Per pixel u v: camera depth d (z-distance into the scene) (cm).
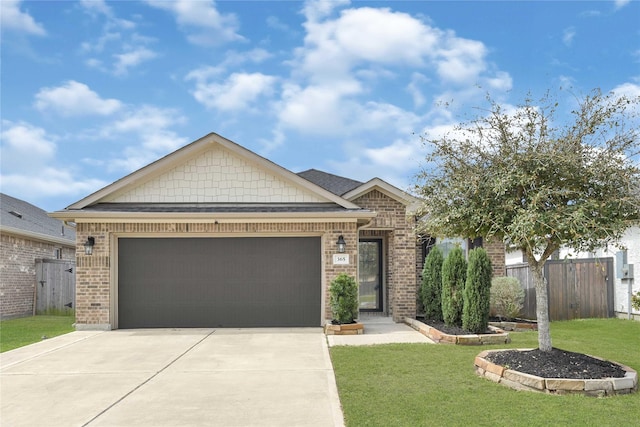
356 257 1341
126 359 963
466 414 602
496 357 813
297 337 1190
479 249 1150
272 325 1348
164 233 1344
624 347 1022
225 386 763
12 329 1466
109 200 1381
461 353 962
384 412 614
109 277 1325
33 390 755
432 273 1396
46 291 1961
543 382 692
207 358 964
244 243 1360
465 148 808
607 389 679
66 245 2242
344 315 1257
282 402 680
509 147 777
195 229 1341
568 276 1509
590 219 699
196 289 1352
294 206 1396
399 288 1473
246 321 1348
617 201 710
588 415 592
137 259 1354
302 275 1359
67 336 1223
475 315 1119
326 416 621
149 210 1352
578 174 744
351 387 725
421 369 832
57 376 838
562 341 1091
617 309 1524
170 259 1354
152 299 1348
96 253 1327
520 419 581
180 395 718
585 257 1694
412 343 1086
